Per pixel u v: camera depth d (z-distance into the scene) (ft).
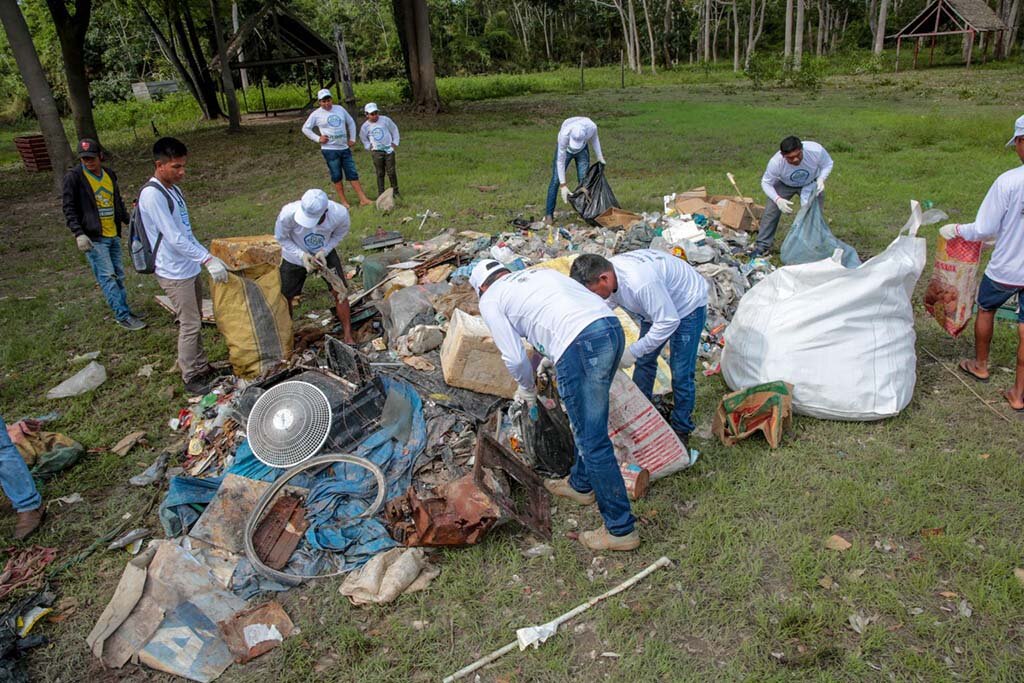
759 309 15.35
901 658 9.32
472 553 11.59
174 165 15.80
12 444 12.35
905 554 11.08
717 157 43.16
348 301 18.25
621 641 9.89
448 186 37.22
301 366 15.61
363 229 29.63
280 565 11.37
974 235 14.83
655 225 25.14
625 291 12.34
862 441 14.02
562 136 26.37
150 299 23.47
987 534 11.30
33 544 12.46
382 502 12.32
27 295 25.11
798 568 10.84
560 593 10.85
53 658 10.23
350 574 11.24
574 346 10.43
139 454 14.93
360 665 9.78
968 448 13.52
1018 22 140.56
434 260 22.24
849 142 46.01
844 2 183.42
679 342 13.20
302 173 46.14
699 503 12.54
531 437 13.08
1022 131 13.43
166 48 90.48
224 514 12.00
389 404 14.33
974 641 9.45
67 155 45.70
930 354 17.16
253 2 101.35
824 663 9.36
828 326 14.35
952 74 104.99
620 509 11.18
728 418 14.24
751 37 151.33
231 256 20.97
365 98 104.32
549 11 210.59
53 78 120.06
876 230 26.37
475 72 179.63
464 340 14.49
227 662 9.97
